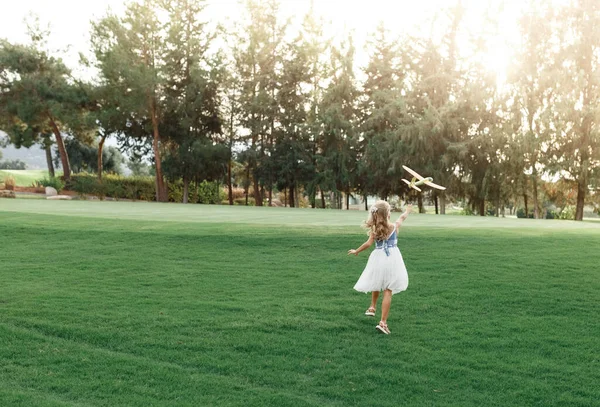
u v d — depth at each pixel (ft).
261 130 164.04
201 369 17.84
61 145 176.96
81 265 34.06
